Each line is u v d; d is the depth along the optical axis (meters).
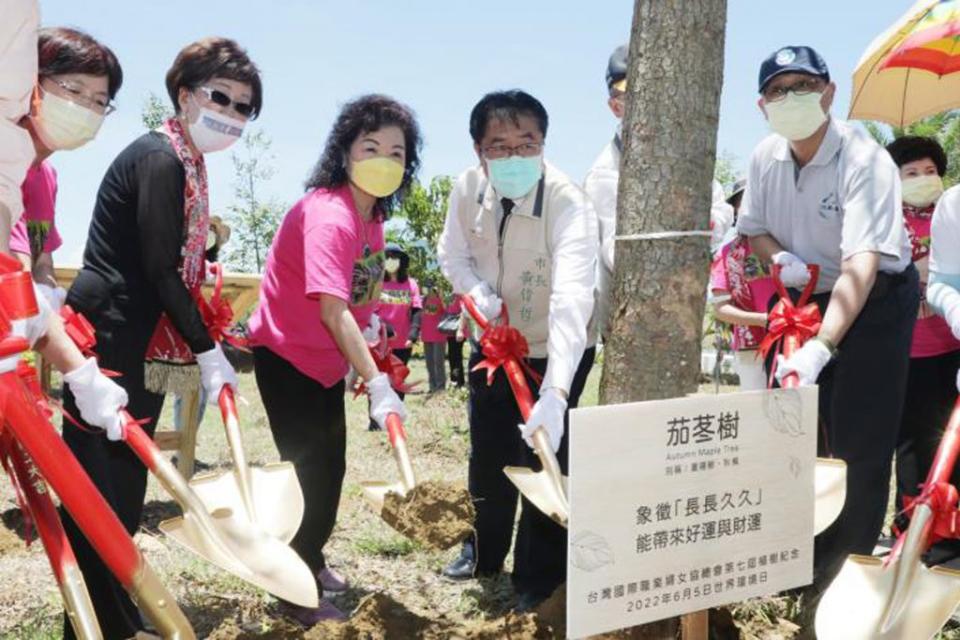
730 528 2.19
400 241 15.49
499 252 3.29
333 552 4.06
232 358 11.90
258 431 7.50
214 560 2.33
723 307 4.54
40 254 3.51
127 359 2.62
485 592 3.53
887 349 3.05
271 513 2.69
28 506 1.80
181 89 2.74
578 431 1.95
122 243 2.62
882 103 4.38
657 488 2.07
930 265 3.47
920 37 3.89
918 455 4.00
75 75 2.47
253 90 2.79
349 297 2.98
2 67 1.68
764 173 3.43
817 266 3.16
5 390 1.59
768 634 2.90
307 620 3.16
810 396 2.29
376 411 2.89
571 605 1.98
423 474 5.83
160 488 5.23
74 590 1.71
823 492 2.66
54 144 2.54
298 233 3.05
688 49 2.23
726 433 2.15
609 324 2.42
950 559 3.60
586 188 3.47
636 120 2.30
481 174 3.39
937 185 4.11
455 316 10.45
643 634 2.38
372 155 2.97
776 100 3.05
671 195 2.27
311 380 3.16
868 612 2.36
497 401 3.46
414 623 2.82
